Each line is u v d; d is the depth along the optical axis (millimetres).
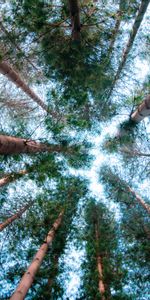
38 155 9445
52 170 9484
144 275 11258
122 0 8055
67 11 7797
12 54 8414
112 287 11219
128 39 9117
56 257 11906
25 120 12375
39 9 7559
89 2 7766
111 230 14227
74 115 10086
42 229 11266
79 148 10961
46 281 10641
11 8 7637
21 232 10945
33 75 10273
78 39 8414
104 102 11383
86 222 15609
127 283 11258
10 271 10555
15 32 8008
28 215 11297
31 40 8320
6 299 9438
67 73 9492
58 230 12164
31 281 8391
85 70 9055
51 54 8891
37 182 9602
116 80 10258
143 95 10703
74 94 9648
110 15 7984
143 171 13742
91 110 11781
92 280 11836
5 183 11000
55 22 8117
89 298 10750
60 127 9133
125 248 12422
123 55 9438
